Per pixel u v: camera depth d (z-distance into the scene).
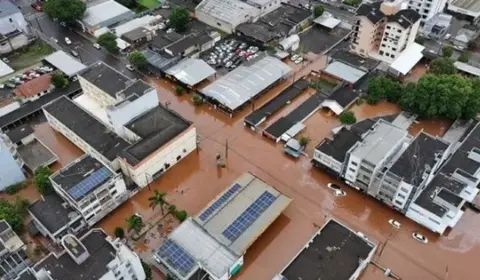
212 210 91.00
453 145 109.06
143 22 157.75
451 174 95.88
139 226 89.75
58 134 117.75
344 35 155.38
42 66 139.75
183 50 139.62
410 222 94.00
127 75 137.88
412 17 132.62
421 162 92.00
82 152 111.75
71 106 115.69
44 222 88.88
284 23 155.38
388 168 91.44
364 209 97.12
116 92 112.44
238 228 87.62
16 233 90.94
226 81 129.00
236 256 83.00
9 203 95.88
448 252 88.44
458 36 147.62
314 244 82.38
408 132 114.50
